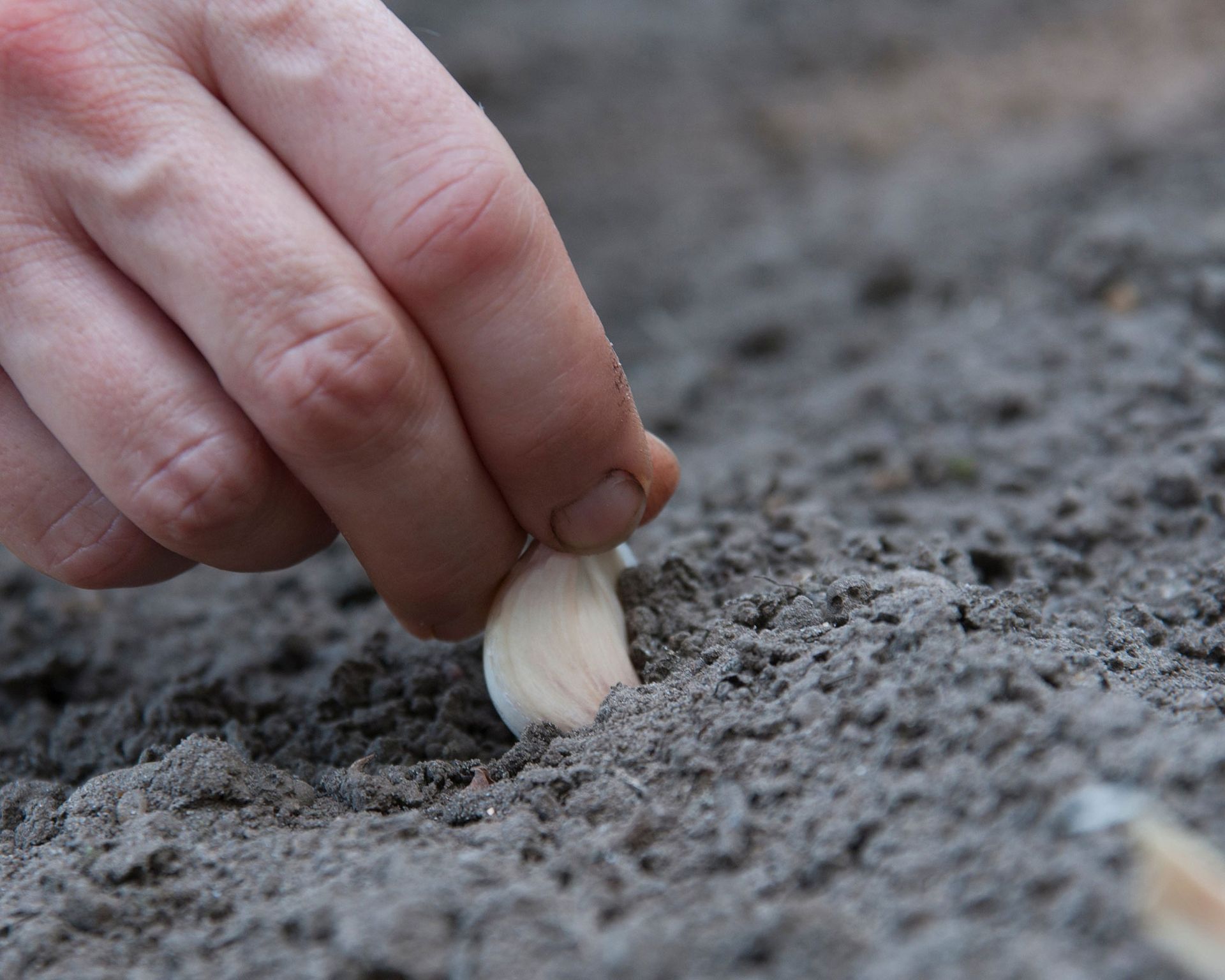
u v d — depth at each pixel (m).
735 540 0.45
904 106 1.12
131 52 0.38
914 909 0.36
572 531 0.40
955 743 0.37
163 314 0.39
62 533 0.40
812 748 0.38
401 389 0.38
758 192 1.00
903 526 0.49
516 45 1.33
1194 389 0.50
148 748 0.42
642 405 0.67
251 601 0.50
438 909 0.37
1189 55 1.08
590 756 0.40
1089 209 0.74
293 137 0.38
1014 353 0.58
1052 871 0.36
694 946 0.36
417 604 0.41
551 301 0.39
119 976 0.37
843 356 0.69
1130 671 0.40
